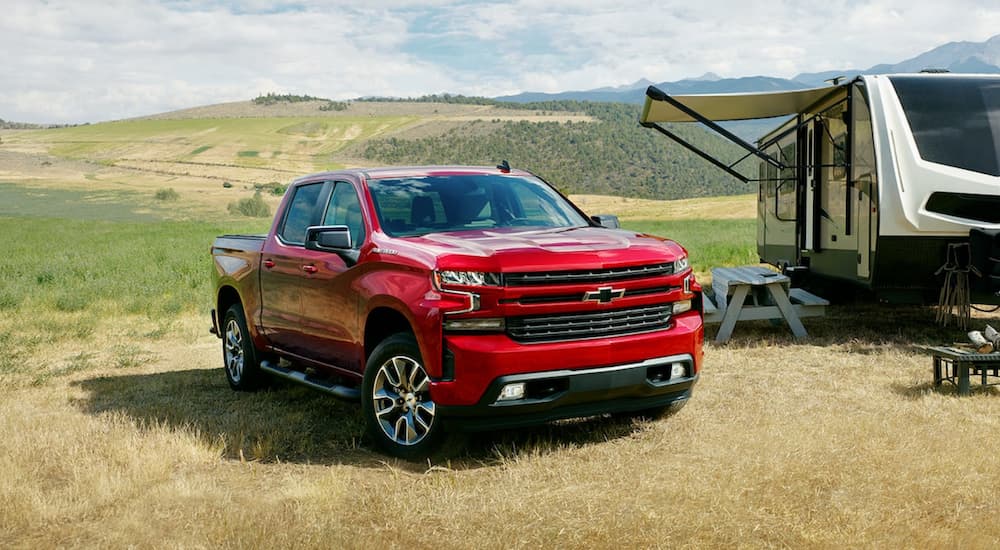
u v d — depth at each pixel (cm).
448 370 481
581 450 515
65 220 8288
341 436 576
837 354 826
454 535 386
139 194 14200
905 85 884
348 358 574
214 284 789
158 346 1030
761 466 454
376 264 535
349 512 422
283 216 689
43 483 479
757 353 845
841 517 386
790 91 1027
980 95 873
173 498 448
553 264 488
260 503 440
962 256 833
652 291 523
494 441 545
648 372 517
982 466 450
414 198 594
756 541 365
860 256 912
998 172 830
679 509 402
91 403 705
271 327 677
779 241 1299
